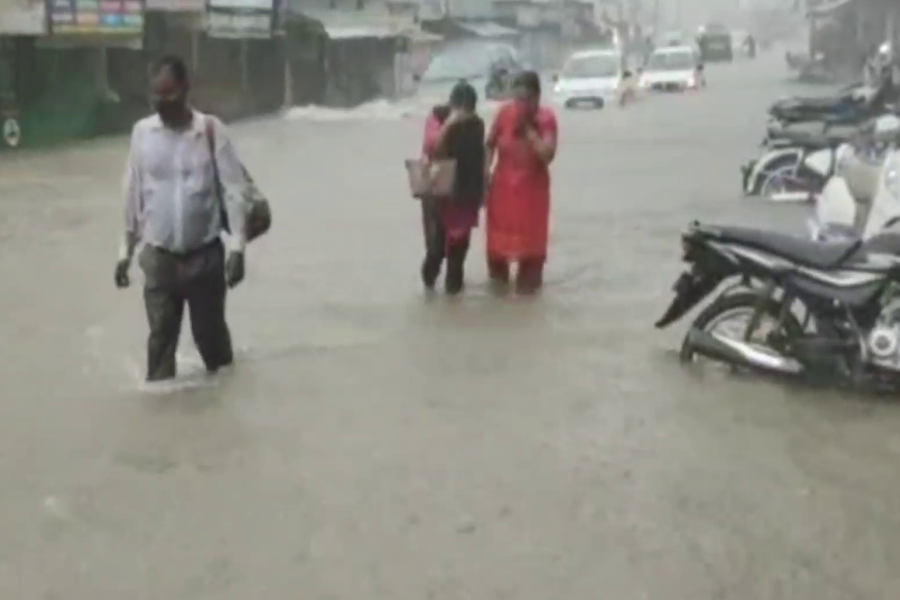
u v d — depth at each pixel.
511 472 6.27
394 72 50.03
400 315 10.05
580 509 5.77
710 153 25.12
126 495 6.01
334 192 18.94
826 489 6.04
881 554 5.27
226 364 8.38
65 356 8.86
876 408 7.41
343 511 5.77
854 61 55.25
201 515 5.74
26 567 5.19
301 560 5.23
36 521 5.69
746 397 7.59
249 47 41.28
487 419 7.17
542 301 10.58
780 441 6.77
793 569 5.12
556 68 70.19
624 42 85.06
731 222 15.38
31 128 30.06
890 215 10.38
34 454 6.63
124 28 30.50
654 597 4.86
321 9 47.53
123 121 33.31
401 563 5.19
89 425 7.14
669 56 49.97
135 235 8.05
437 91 53.44
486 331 9.43
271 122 37.53
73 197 18.92
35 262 12.95
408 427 7.03
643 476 6.21
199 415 7.30
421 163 10.80
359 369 8.32
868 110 18.05
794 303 8.04
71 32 28.33
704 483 6.11
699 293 8.17
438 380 8.02
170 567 5.18
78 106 31.92
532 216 10.95
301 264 12.52
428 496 5.95
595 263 12.47
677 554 5.27
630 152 25.44
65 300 10.94
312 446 6.71
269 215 8.12
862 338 7.66
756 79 59.22
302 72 45.44
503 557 5.24
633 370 8.21
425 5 57.94
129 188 7.95
